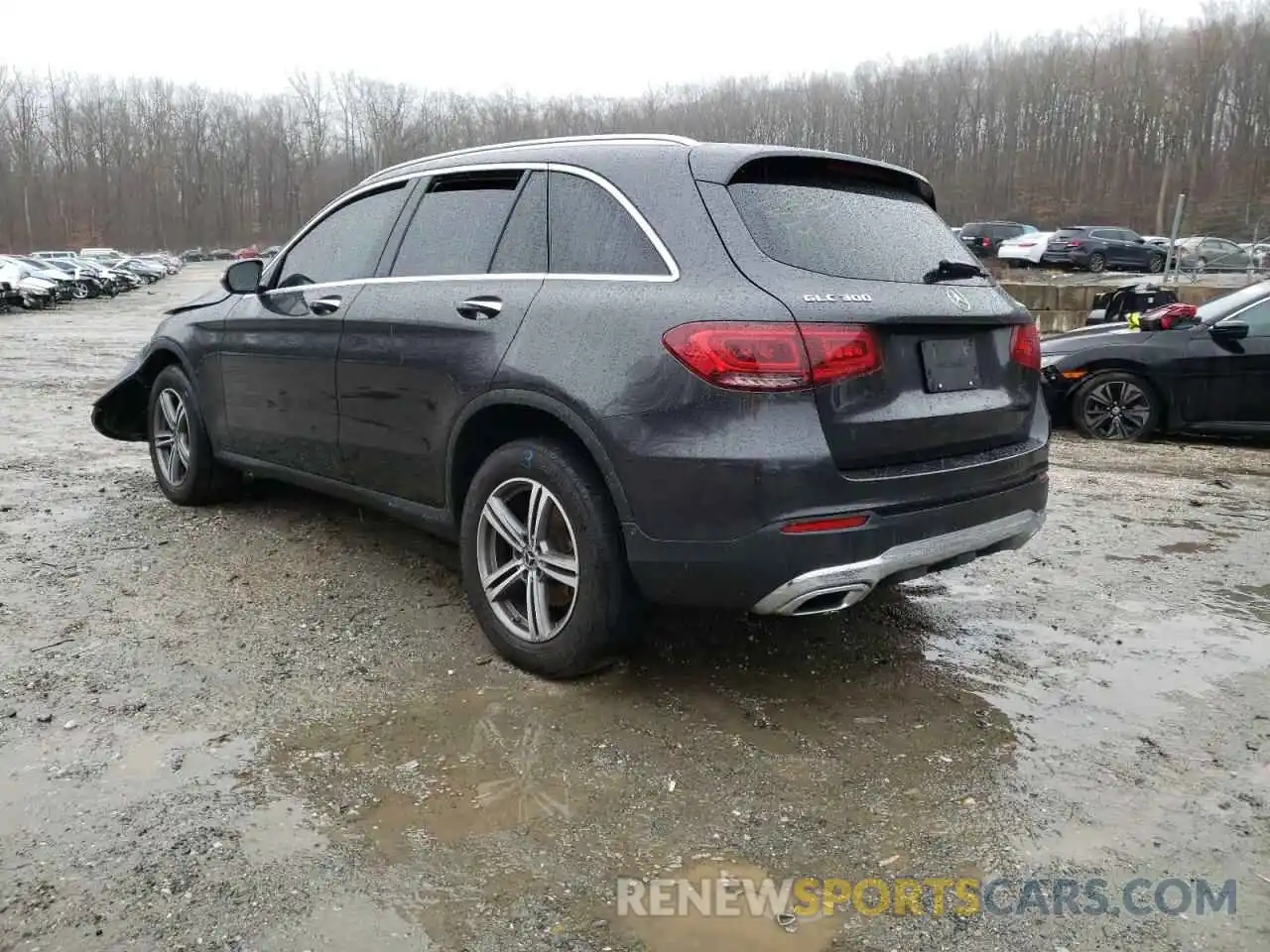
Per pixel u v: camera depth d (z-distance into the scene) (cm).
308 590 386
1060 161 8138
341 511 496
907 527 272
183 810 238
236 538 450
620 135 324
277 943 195
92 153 10750
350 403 373
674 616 365
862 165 316
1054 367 783
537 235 319
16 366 1295
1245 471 647
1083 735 283
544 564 304
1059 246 3095
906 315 275
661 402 267
